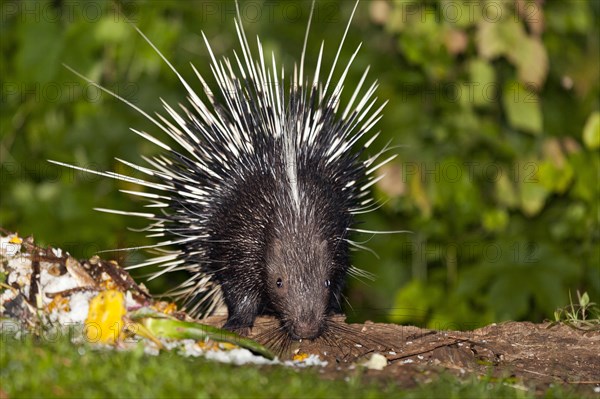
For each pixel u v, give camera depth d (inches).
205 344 271.1
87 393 216.5
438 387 242.4
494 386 255.6
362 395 232.8
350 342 306.7
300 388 229.1
